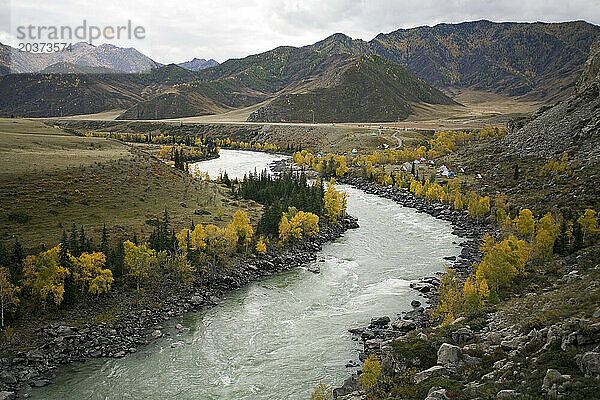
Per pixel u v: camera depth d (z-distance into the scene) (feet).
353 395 156.35
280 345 209.36
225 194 489.67
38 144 486.38
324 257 334.85
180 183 456.45
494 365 145.18
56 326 209.36
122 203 364.79
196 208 394.73
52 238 276.21
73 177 381.60
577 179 415.03
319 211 421.59
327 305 252.62
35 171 373.81
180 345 208.64
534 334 155.12
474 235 386.11
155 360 195.83
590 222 288.71
